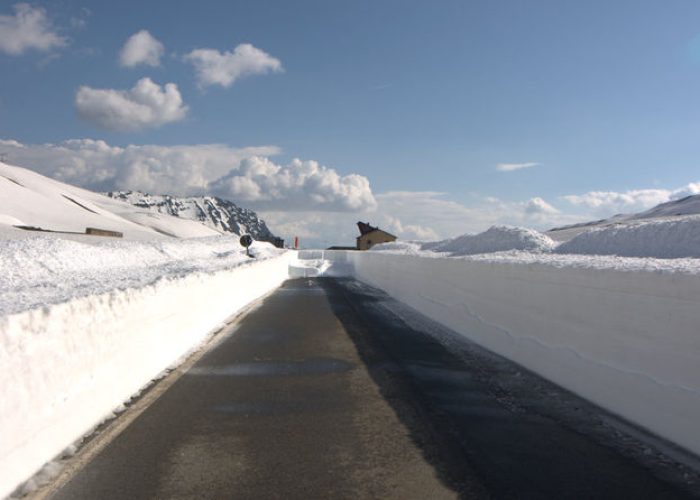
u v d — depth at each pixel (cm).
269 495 439
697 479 468
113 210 17012
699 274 529
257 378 838
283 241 11081
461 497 436
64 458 517
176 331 989
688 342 536
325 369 901
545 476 475
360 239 9019
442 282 1452
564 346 778
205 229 17800
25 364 470
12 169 13612
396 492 445
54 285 1046
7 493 432
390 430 598
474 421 628
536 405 691
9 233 4294
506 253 1614
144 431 594
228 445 552
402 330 1331
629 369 627
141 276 1329
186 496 438
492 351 1048
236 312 1700
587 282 718
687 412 534
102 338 641
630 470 488
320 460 513
